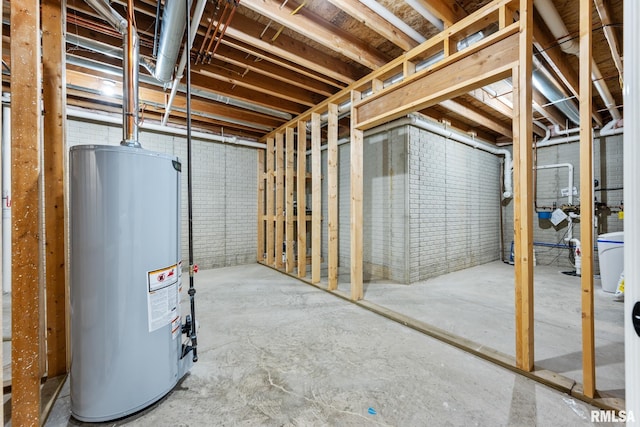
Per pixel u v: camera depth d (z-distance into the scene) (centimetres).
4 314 285
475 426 142
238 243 558
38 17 142
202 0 194
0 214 126
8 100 344
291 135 462
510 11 197
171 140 492
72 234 147
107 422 147
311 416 150
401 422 145
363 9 229
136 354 153
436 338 236
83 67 318
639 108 65
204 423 146
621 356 203
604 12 213
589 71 158
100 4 182
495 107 404
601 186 470
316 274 402
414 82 255
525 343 184
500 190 609
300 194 441
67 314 190
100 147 144
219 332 249
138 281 154
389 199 431
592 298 159
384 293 357
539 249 548
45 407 156
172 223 170
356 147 328
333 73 314
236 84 352
